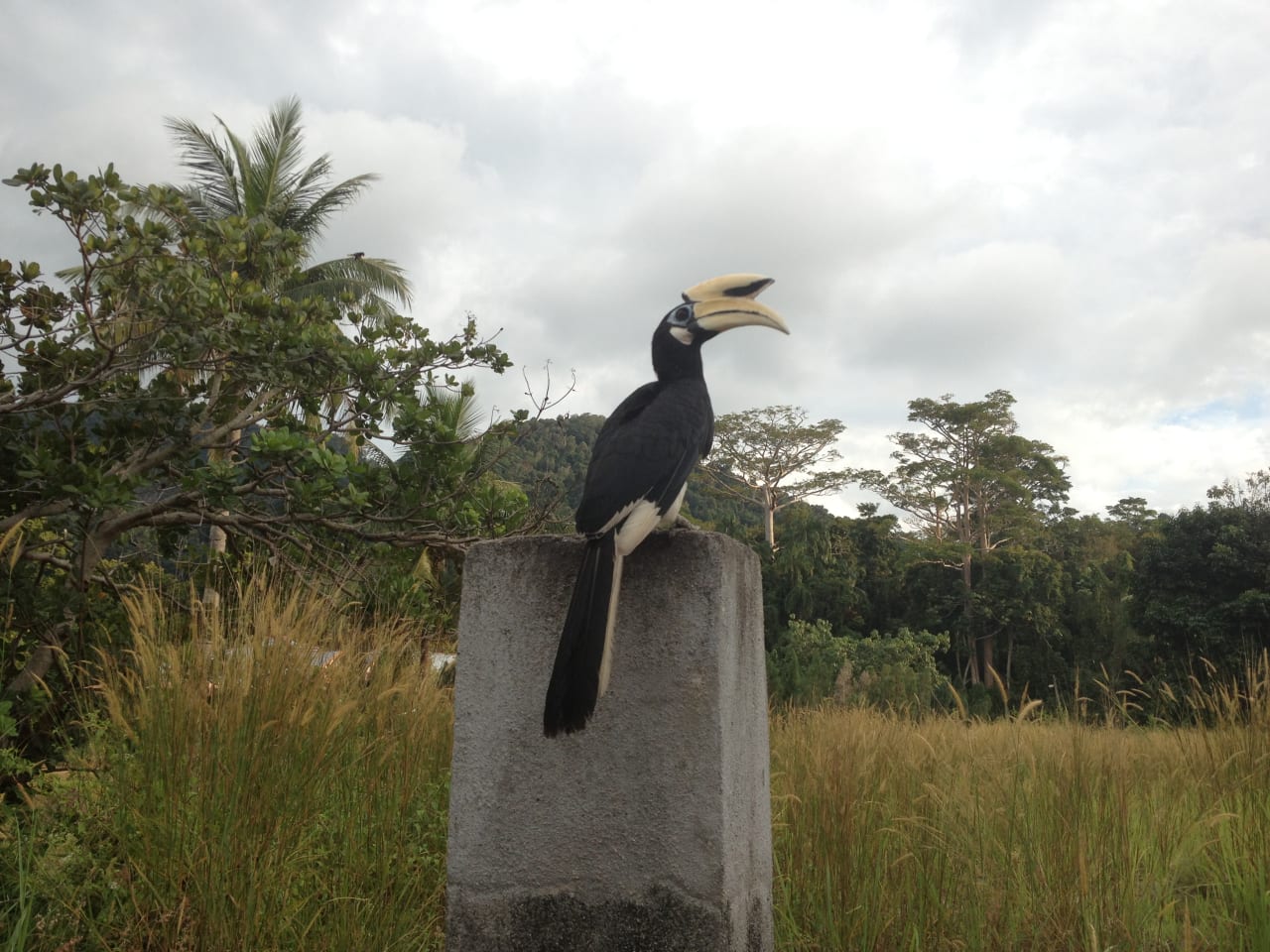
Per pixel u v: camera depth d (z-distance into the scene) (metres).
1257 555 25.20
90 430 6.34
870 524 45.41
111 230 5.21
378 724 3.92
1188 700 4.84
